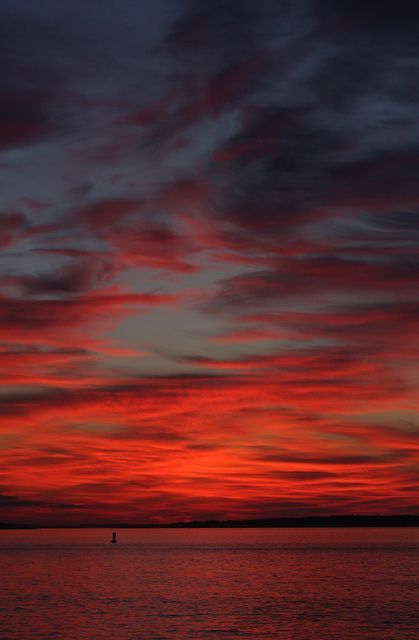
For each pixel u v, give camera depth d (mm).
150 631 63969
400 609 78125
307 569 141625
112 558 192375
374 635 62156
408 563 159250
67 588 103062
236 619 70875
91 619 71062
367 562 164125
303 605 81812
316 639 60156
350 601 85562
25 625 67500
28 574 131125
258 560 178125
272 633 63062
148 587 104125
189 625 67188
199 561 174500
